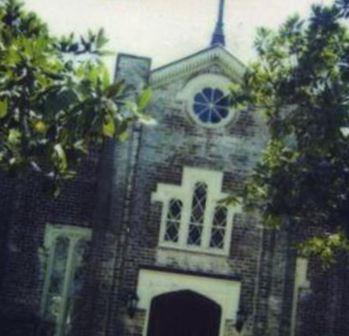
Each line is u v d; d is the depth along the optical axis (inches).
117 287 637.3
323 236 609.9
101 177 652.7
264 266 655.8
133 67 675.4
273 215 525.3
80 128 277.6
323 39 497.4
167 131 670.5
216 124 677.9
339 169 485.1
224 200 578.2
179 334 653.3
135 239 647.8
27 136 290.7
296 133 508.4
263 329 644.1
